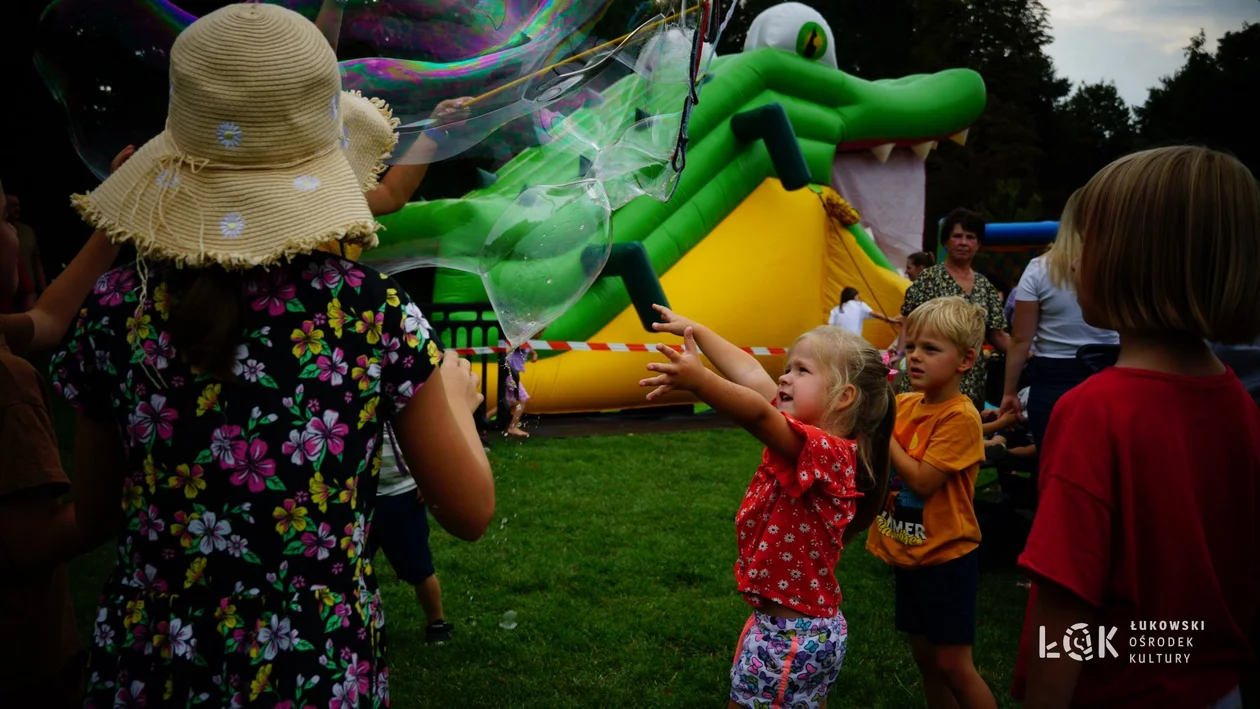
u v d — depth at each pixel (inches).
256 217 46.4
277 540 47.9
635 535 187.8
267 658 47.3
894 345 314.3
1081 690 53.8
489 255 118.5
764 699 84.5
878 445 89.5
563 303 120.9
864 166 454.3
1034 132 1077.1
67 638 68.7
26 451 61.3
